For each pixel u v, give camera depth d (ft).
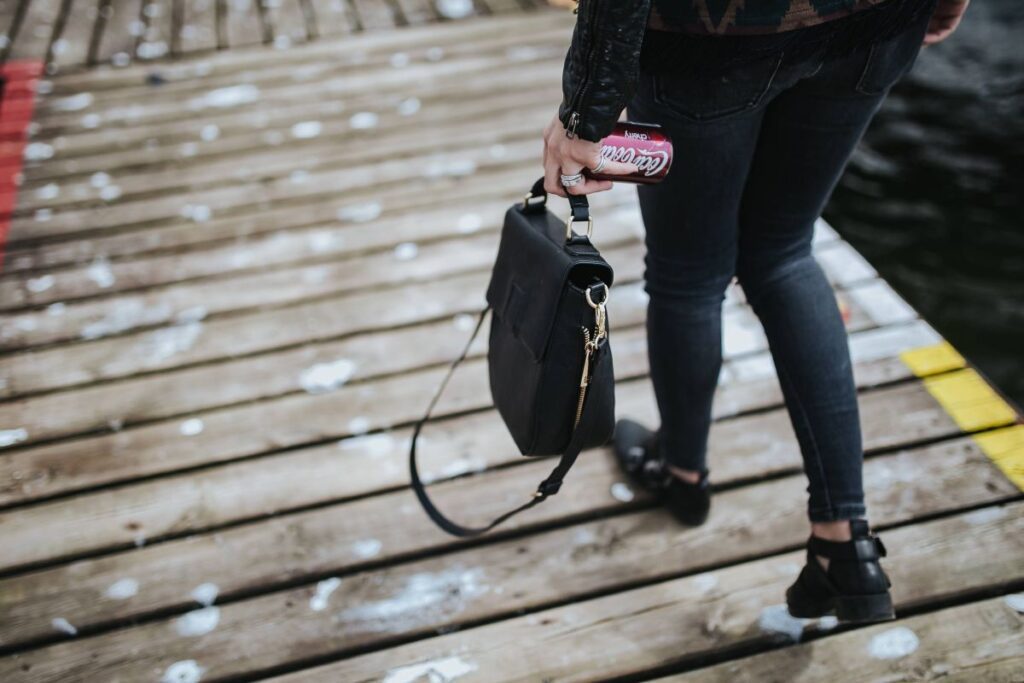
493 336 4.27
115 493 5.69
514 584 5.00
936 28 4.06
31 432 6.18
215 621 4.87
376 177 9.16
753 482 5.57
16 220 8.73
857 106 3.64
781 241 4.12
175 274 7.83
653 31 3.32
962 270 10.45
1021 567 4.89
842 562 4.10
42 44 12.59
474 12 13.15
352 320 7.16
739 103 3.47
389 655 4.66
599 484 5.58
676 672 4.51
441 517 4.71
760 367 6.44
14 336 7.13
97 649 4.75
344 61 11.80
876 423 5.88
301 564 5.18
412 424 6.14
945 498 5.33
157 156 9.79
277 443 6.02
